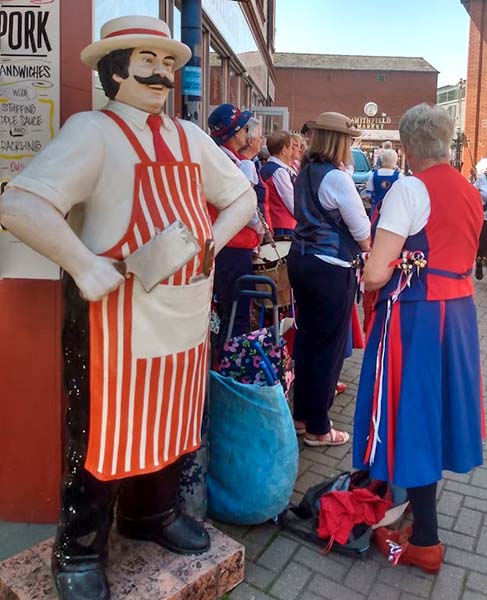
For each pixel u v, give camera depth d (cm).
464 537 275
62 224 176
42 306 256
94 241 187
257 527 276
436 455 233
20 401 263
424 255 229
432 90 3922
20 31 240
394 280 235
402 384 232
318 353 342
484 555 263
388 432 234
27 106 245
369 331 246
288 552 260
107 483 206
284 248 409
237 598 233
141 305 187
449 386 235
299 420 365
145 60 188
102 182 185
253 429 255
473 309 242
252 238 384
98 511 206
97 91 251
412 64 3984
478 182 834
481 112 2225
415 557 248
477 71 2212
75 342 196
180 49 192
